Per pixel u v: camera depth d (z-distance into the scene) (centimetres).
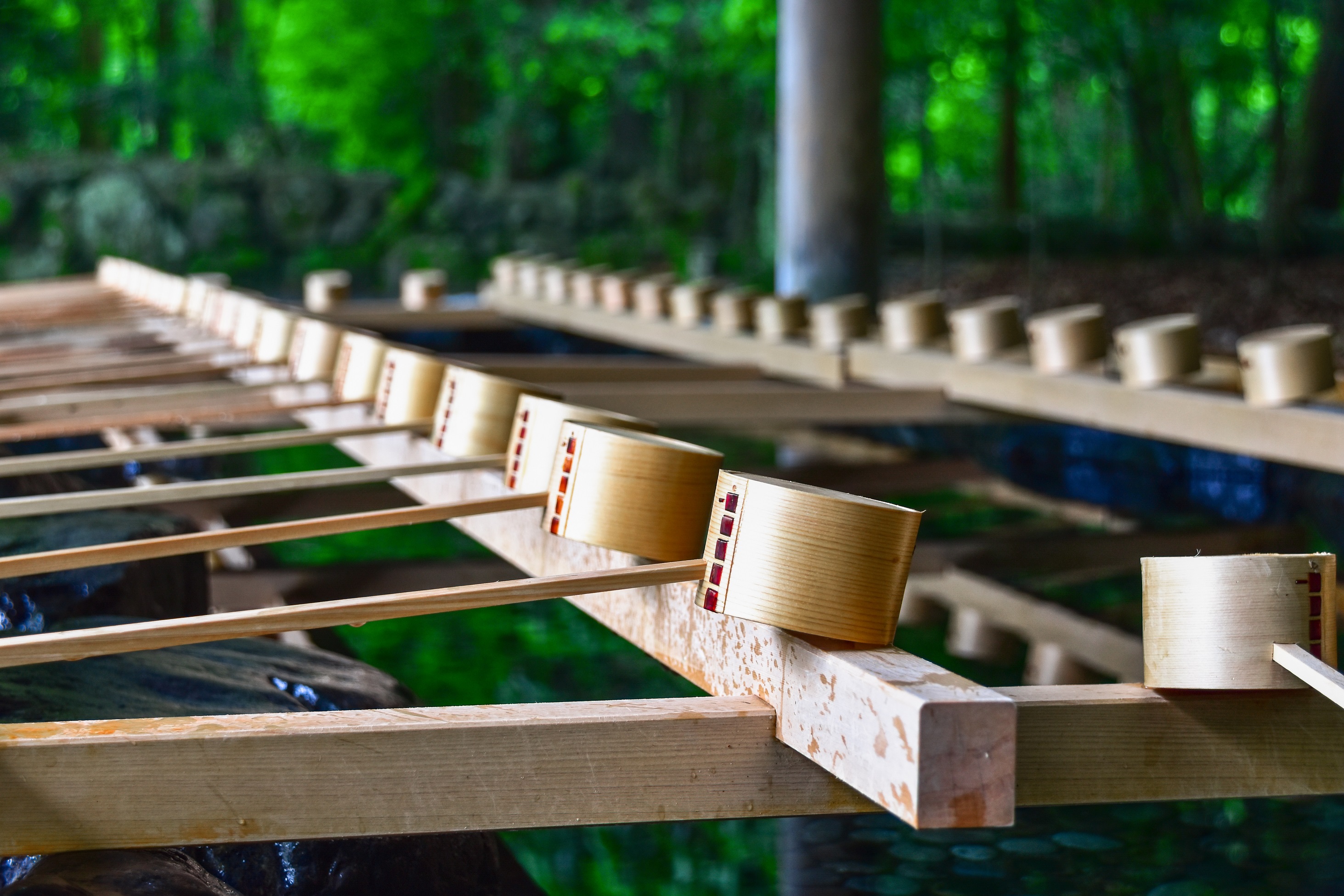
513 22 1817
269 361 374
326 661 212
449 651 378
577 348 833
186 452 222
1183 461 524
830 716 125
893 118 1393
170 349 454
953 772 111
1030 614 380
